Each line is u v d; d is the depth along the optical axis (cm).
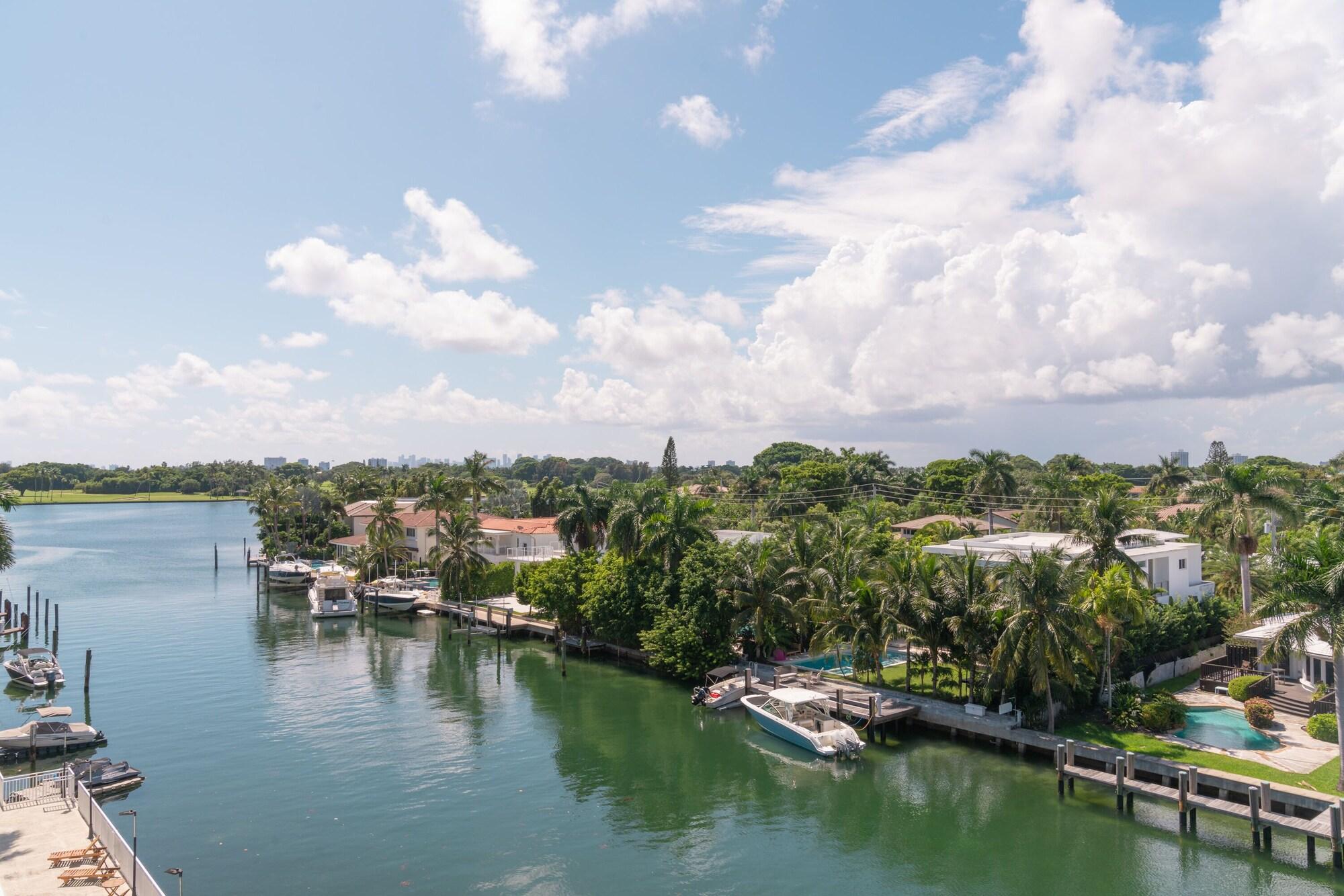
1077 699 4697
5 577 11969
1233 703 4841
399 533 10812
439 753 4572
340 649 7325
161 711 5331
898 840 3500
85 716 5231
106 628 8281
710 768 4353
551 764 4419
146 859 3272
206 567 13212
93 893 2722
